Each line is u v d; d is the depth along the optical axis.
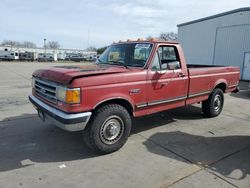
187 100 5.46
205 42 21.44
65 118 3.47
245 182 3.30
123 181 3.25
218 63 20.38
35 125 5.44
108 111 3.87
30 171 3.46
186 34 23.39
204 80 5.76
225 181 3.31
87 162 3.77
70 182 3.20
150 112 4.64
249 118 6.53
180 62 5.11
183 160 3.91
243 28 18.11
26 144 4.40
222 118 6.43
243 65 18.38
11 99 8.48
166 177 3.37
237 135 5.14
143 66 4.45
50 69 4.14
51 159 3.84
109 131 3.96
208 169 3.64
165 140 4.75
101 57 5.44
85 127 3.86
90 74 3.65
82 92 3.51
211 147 4.47
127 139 4.52
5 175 3.33
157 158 3.96
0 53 46.53
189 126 5.66
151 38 4.83
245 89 12.81
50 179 3.26
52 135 4.86
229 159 3.99
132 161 3.83
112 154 4.07
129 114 4.27
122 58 4.94
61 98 3.57
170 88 4.87
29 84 12.64
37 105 4.21
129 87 4.09
